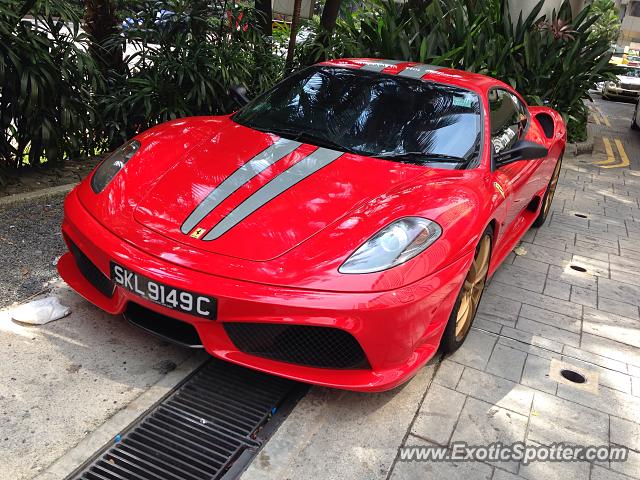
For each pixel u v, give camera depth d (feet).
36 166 16.28
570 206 20.53
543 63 29.14
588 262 15.24
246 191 8.68
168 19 18.97
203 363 8.77
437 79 12.04
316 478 6.91
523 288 13.12
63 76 14.53
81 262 9.02
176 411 7.79
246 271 7.44
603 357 10.57
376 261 7.61
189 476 6.77
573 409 8.90
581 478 7.49
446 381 9.14
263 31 23.85
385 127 10.68
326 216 8.24
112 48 18.42
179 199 8.55
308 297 7.24
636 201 22.25
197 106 19.01
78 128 15.21
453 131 10.74
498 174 10.85
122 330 9.19
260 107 11.79
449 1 28.89
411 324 7.70
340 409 8.16
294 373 7.62
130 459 6.89
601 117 48.60
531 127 14.88
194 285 7.38
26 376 7.89
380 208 8.45
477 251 9.68
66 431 7.09
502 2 29.50
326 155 9.84
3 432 6.89
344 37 26.12
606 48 30.91
